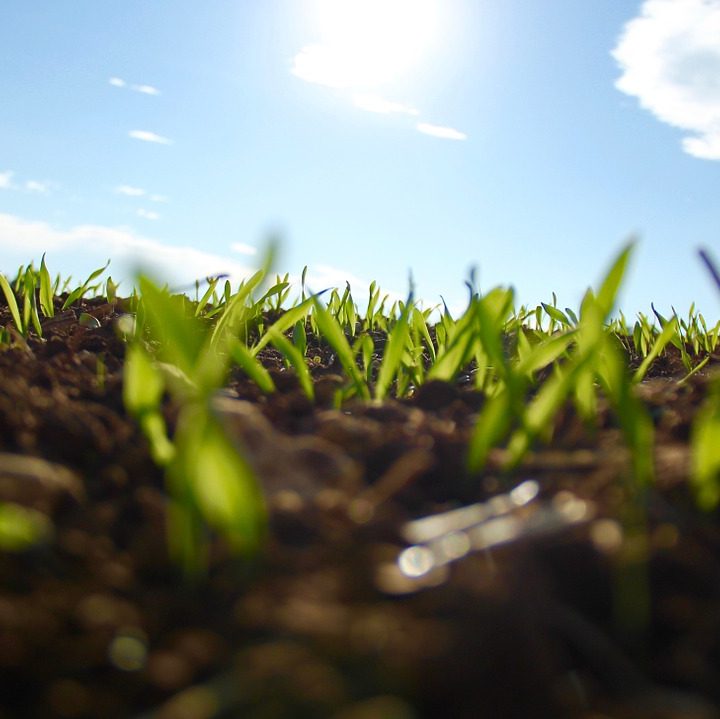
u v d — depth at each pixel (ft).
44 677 0.62
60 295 3.49
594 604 0.73
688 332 2.86
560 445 1.13
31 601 0.69
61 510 0.86
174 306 0.87
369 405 1.32
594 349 0.93
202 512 0.76
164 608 0.70
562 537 0.77
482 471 1.01
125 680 0.62
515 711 0.60
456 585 0.69
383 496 0.91
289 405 1.34
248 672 0.60
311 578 0.73
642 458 0.87
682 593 0.74
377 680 0.60
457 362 1.43
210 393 0.75
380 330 3.04
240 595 0.72
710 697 0.63
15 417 1.08
